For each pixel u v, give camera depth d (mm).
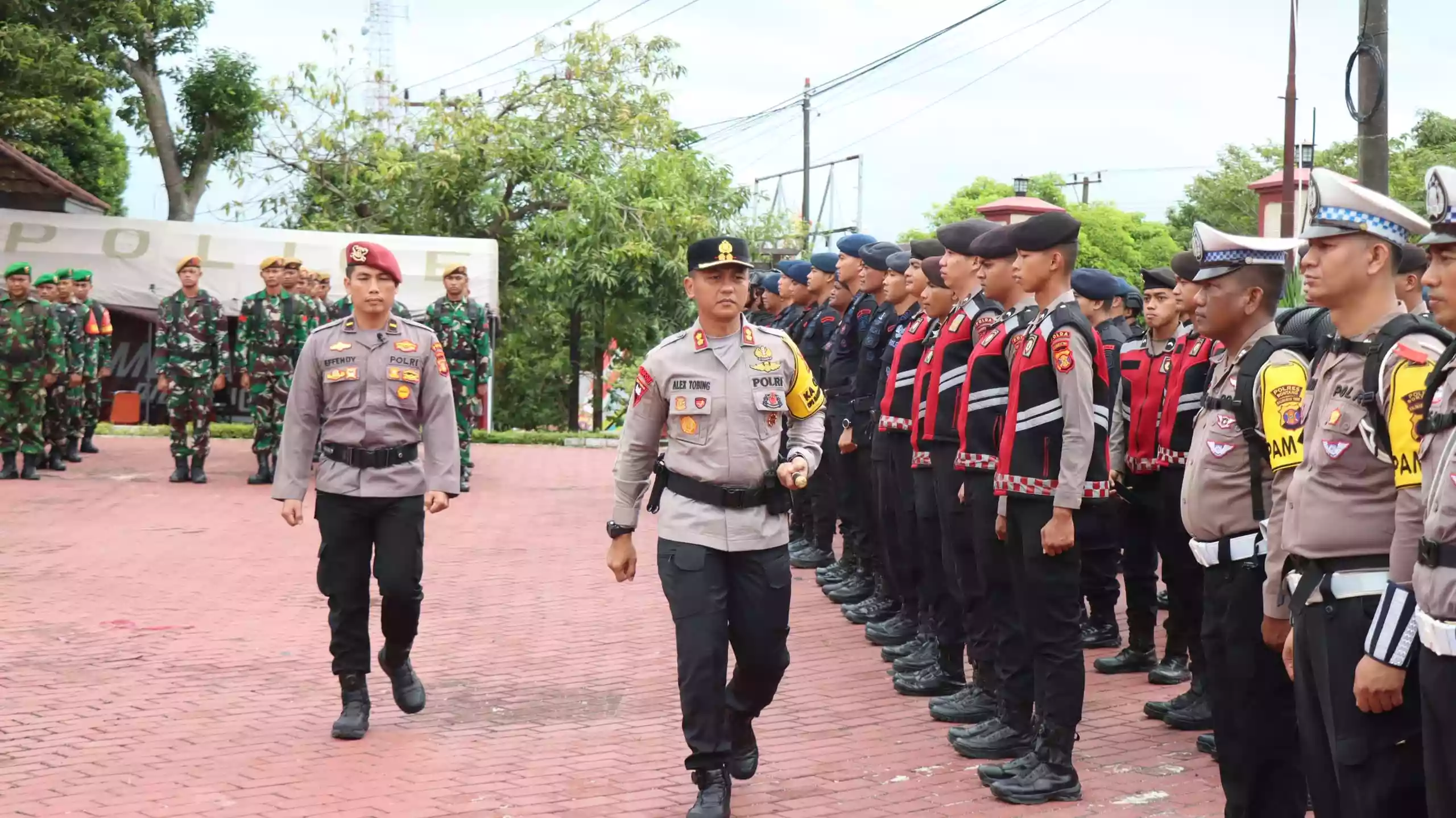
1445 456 3338
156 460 17875
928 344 7406
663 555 5395
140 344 22906
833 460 9883
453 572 10969
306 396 6473
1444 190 3330
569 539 12773
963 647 7105
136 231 22250
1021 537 5523
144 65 28734
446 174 27203
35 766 5930
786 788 5699
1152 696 7180
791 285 11133
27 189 23016
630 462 5559
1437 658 3346
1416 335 3650
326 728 6578
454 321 15914
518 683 7527
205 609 9266
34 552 11281
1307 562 3949
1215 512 4836
